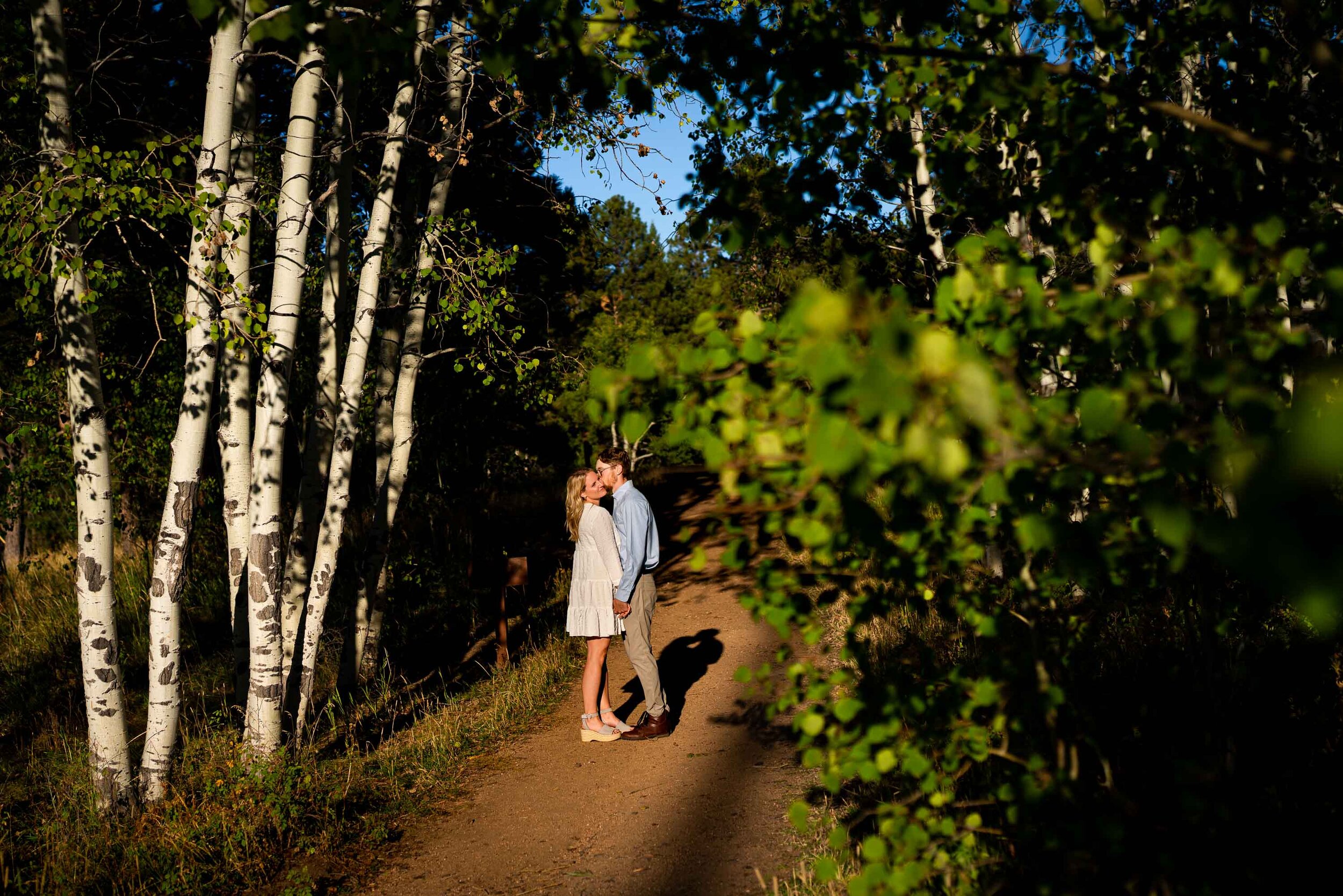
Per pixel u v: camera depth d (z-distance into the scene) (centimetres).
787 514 190
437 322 861
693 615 946
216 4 209
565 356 960
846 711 221
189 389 535
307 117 586
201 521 1313
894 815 231
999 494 154
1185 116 172
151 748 523
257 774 503
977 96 235
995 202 261
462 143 827
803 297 134
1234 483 135
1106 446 163
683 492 1850
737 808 459
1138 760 308
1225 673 327
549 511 1742
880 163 251
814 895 343
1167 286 170
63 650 1034
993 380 152
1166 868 200
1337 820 253
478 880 422
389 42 219
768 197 236
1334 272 157
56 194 472
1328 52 189
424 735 644
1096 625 283
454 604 1116
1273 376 170
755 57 207
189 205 498
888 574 213
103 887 434
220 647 1004
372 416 1222
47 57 514
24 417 1130
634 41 231
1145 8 242
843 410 140
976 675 255
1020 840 226
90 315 525
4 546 1825
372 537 812
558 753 587
